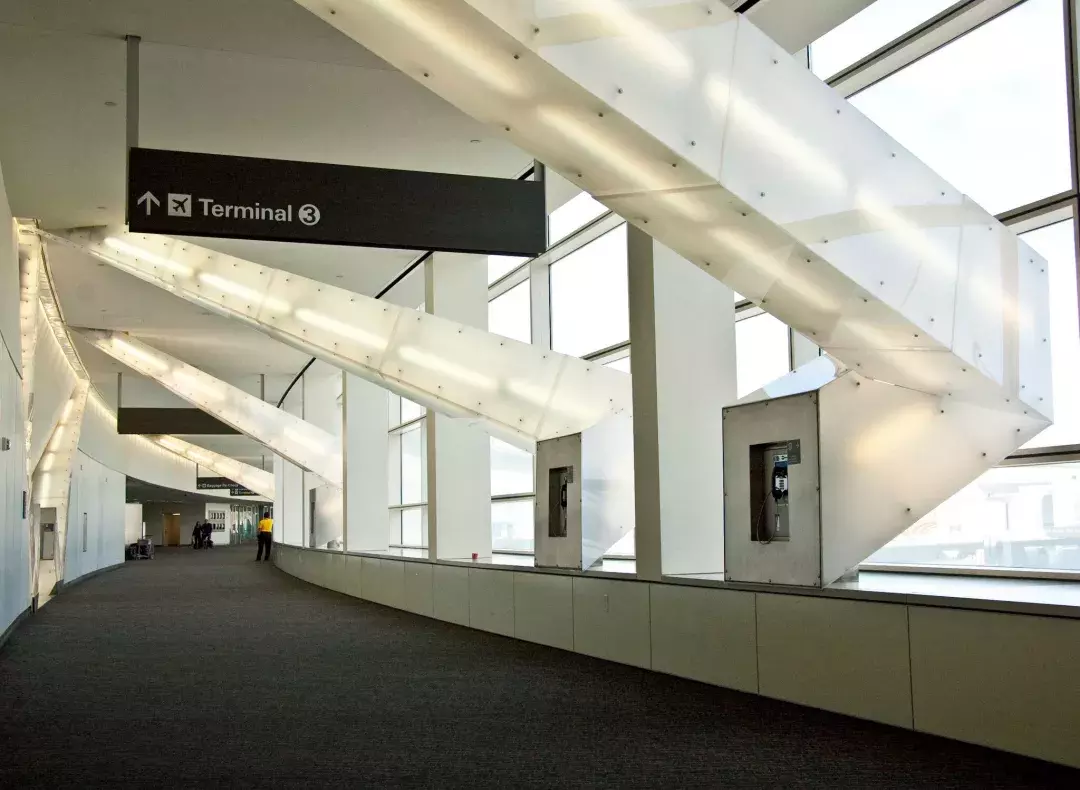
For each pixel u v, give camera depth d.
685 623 7.96
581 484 9.80
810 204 5.38
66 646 11.03
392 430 21.53
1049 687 4.89
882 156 5.62
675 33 5.07
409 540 20.56
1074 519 6.34
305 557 24.02
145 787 4.86
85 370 26.11
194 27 8.02
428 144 10.56
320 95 9.32
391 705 6.97
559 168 5.53
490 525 13.73
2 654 10.41
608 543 9.86
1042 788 4.47
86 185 11.99
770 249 5.53
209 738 5.99
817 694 6.48
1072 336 6.43
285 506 31.47
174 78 8.95
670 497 8.44
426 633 11.84
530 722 6.29
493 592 11.73
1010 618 5.09
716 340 8.75
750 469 7.22
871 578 7.00
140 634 12.19
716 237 5.63
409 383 12.17
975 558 7.05
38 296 16.14
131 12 7.78
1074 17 6.32
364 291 16.84
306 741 5.84
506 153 10.86
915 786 4.57
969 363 5.88
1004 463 6.85
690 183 5.26
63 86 9.12
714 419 8.66
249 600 17.61
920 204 5.72
